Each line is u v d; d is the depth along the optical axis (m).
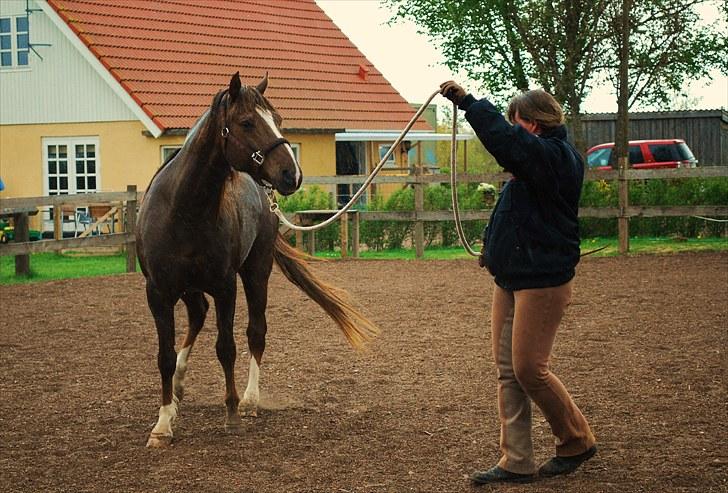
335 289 7.07
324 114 26.36
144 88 22.08
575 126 24.08
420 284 13.26
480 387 7.09
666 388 6.87
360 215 17.48
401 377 7.49
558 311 4.74
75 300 12.13
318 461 5.37
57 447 5.72
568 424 4.87
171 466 5.32
